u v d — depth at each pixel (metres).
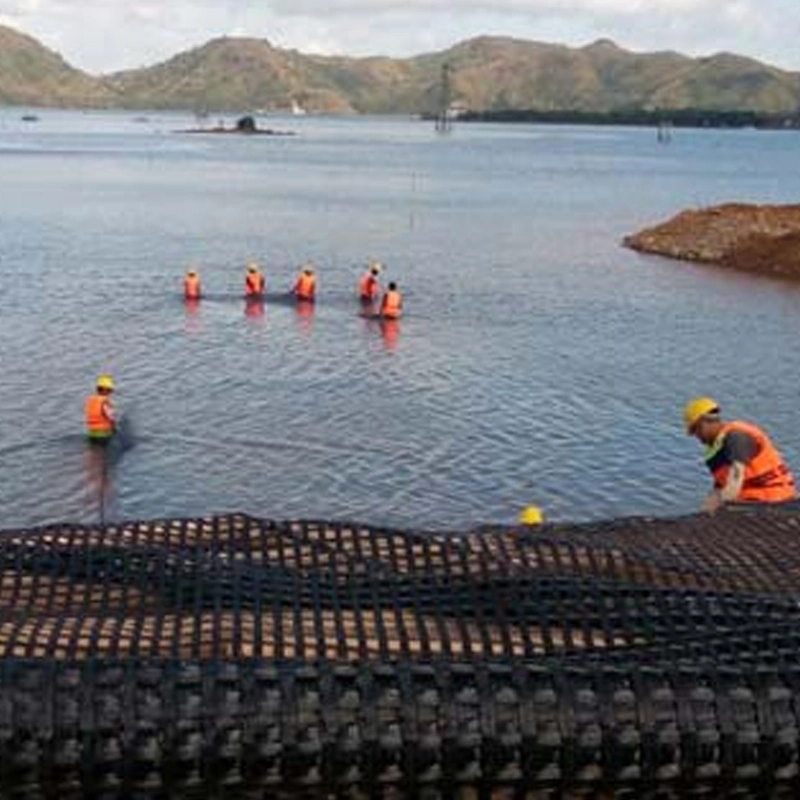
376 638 3.10
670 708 2.79
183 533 3.86
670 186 114.62
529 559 3.63
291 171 127.00
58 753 2.68
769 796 2.81
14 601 3.30
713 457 7.80
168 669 2.81
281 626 3.14
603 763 2.75
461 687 2.81
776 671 2.87
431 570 3.49
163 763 2.71
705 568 3.64
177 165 133.50
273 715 2.74
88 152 159.75
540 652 3.05
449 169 137.25
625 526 4.27
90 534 3.84
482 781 2.76
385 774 2.74
